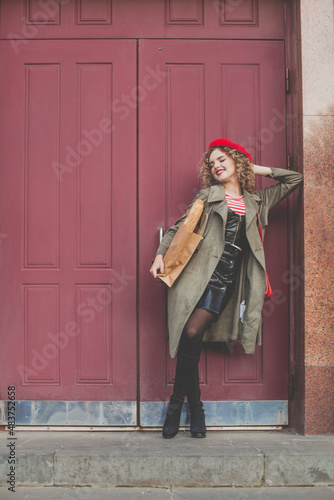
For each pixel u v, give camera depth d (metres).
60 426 3.89
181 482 3.14
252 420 3.90
